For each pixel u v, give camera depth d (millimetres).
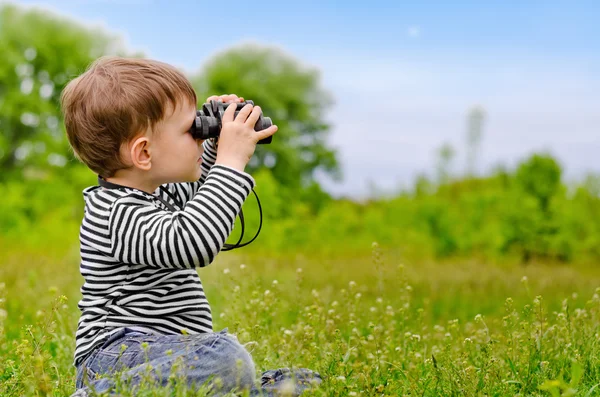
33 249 13273
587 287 10203
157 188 2758
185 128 2543
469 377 2859
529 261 14805
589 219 15320
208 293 6113
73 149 2607
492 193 16422
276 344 3799
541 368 3139
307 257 14766
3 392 2697
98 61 2641
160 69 2551
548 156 15492
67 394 2514
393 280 9523
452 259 15227
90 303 2494
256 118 2596
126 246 2412
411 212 17125
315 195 30000
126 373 2297
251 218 17281
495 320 4516
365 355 3611
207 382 2266
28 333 3074
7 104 31031
